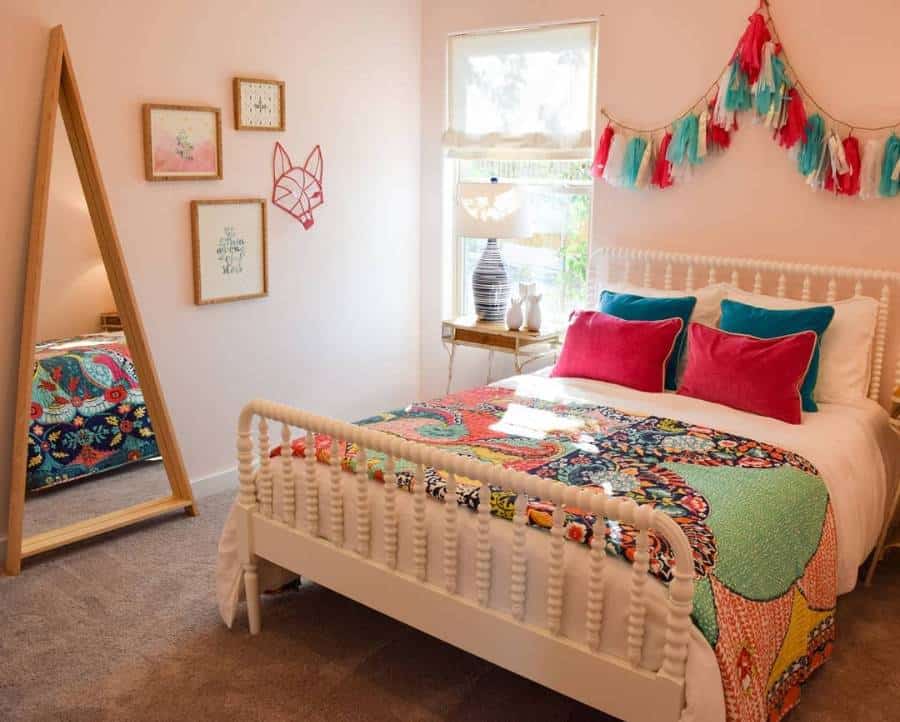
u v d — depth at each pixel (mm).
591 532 2057
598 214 4098
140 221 3510
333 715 2398
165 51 3480
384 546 2420
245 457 2707
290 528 2648
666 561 1962
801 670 2350
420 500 2270
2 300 3129
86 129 3197
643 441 2791
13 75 3051
